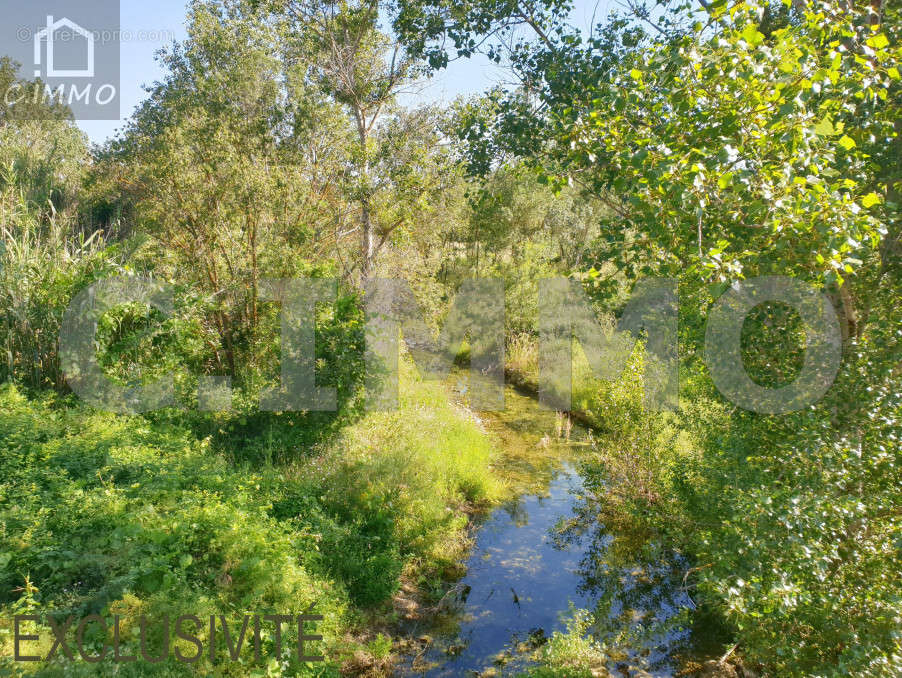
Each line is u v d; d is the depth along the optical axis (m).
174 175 9.65
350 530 6.22
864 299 4.80
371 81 14.45
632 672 5.06
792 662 4.21
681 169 3.82
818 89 3.57
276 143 13.93
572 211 19.70
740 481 5.05
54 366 8.03
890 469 4.09
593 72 7.02
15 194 9.66
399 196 12.92
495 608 5.98
